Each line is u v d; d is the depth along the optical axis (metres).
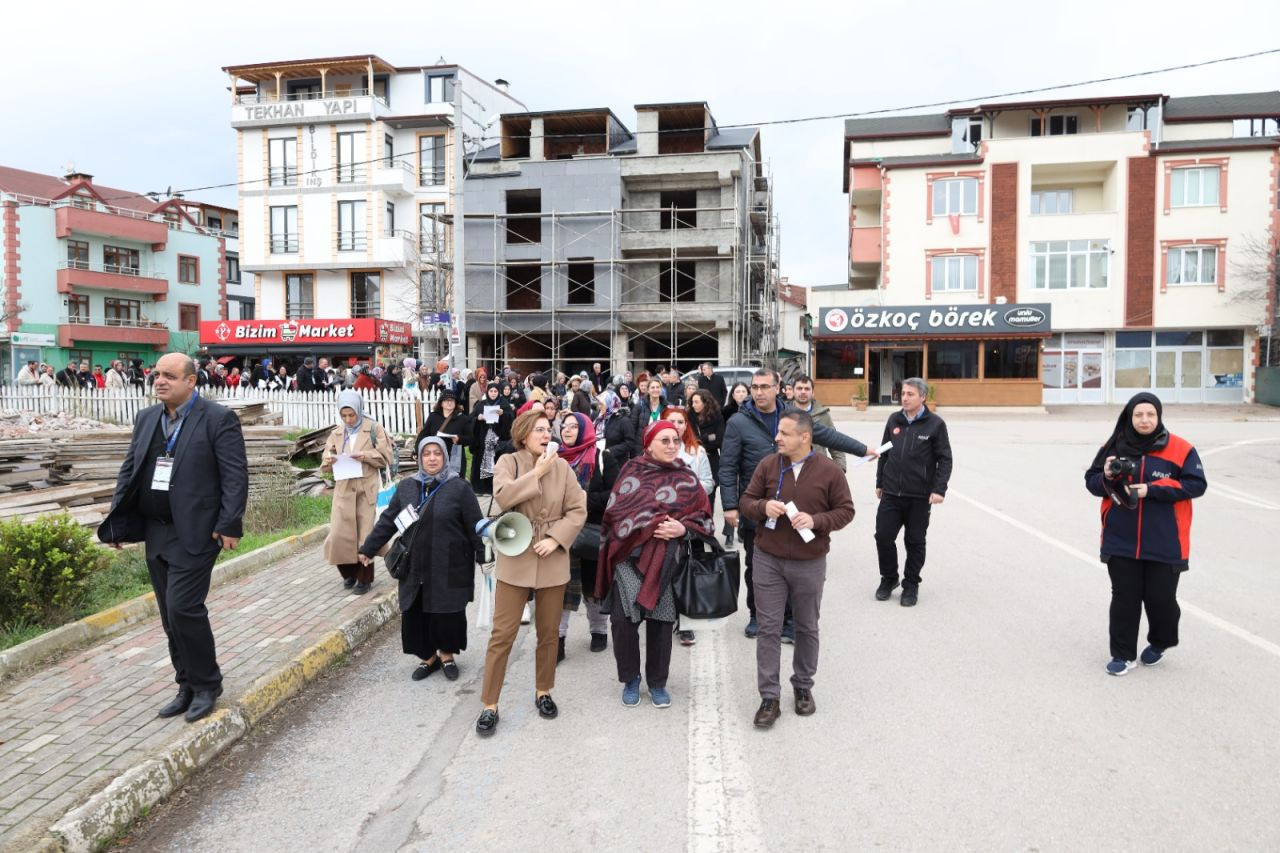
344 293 40.56
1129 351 34.66
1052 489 13.66
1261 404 33.03
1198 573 8.08
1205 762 4.15
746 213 38.47
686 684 5.52
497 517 5.17
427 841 3.62
